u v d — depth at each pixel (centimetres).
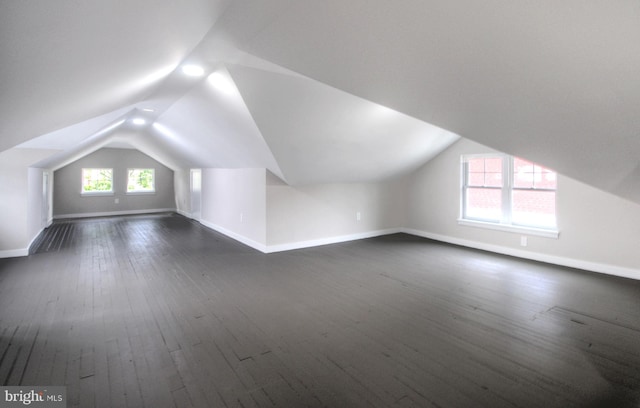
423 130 495
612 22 125
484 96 203
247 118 379
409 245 596
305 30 194
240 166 607
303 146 443
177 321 299
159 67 245
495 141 254
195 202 912
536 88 178
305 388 206
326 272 445
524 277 418
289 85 324
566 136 209
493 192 552
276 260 504
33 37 97
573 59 150
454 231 608
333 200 614
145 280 411
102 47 137
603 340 263
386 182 680
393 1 153
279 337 271
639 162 201
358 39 188
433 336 272
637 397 197
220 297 357
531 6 132
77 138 464
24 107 169
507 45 157
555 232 467
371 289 381
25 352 245
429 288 384
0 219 507
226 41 229
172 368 227
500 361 236
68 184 934
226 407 190
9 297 352
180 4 133
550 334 274
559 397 198
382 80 223
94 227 783
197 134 547
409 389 205
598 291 366
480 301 344
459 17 150
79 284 394
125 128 657
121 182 1009
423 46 178
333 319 304
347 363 234
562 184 459
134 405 190
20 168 515
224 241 637
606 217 422
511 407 189
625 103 161
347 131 431
